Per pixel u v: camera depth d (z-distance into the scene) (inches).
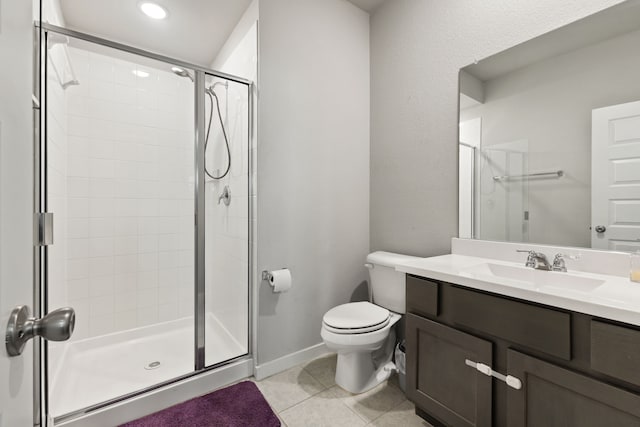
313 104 81.1
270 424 56.2
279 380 71.1
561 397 35.9
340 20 86.3
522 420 39.3
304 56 79.0
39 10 35.5
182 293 101.7
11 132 16.3
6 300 15.5
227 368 69.6
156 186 97.1
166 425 55.8
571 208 51.4
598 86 48.6
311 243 81.5
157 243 97.3
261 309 72.7
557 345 36.0
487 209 63.5
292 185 77.7
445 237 72.1
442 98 72.4
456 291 47.8
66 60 74.5
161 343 88.1
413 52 79.4
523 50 57.7
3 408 14.8
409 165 81.0
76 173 83.7
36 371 33.9
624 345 30.7
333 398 64.3
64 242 79.4
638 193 44.8
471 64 66.1
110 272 89.2
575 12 51.1
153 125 96.4
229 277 84.3
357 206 91.3
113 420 56.0
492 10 62.4
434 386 51.0
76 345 82.0
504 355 41.9
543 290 37.4
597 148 48.6
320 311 83.4
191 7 75.6
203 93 73.5
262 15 71.1
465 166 67.7
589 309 32.6
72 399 60.3
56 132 70.5
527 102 57.2
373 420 57.7
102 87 87.7
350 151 89.4
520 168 58.0
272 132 73.8
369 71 93.5
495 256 61.1
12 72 16.6
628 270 44.7
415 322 54.2
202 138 73.7
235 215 81.5
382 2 88.0
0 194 14.8
